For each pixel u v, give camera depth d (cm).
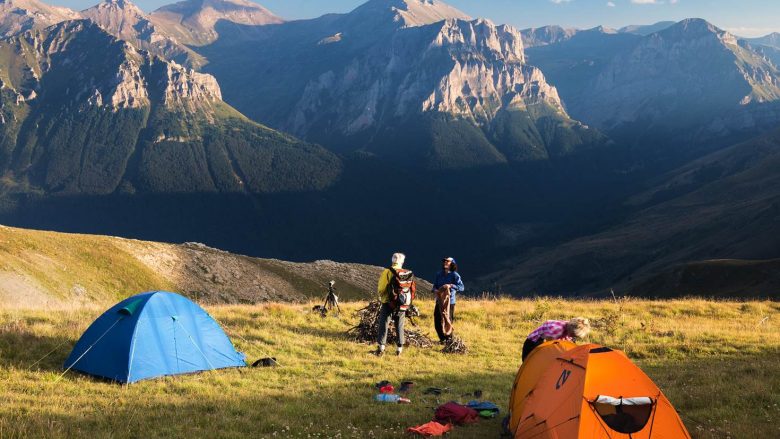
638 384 838
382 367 1512
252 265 11194
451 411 1055
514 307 2692
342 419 1035
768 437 959
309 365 1497
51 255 8556
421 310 2503
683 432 826
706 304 2969
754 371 1486
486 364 1619
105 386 1209
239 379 1310
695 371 1502
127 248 10169
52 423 917
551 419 852
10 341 1444
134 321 1326
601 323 2330
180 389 1218
